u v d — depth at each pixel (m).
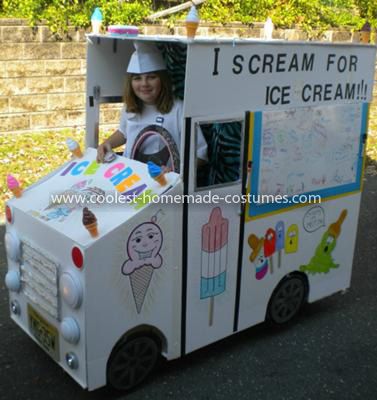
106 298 1.79
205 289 2.07
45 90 5.05
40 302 1.98
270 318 2.40
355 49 2.30
